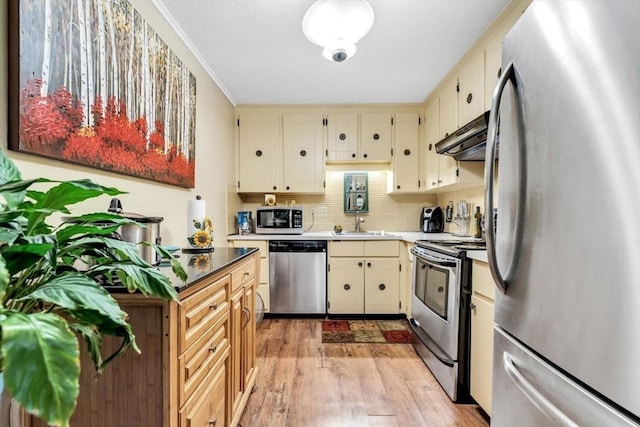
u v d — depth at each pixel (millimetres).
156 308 875
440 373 1880
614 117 609
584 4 676
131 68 1377
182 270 874
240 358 1549
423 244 2201
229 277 1364
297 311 3055
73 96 1042
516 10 1696
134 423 884
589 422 671
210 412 1133
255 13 1745
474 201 2742
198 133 2234
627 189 585
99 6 1167
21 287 609
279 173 3314
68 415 388
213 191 2594
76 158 1060
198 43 2051
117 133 1274
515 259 926
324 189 3314
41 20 921
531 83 861
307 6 1690
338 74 2535
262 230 3229
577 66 694
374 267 3043
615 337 609
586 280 672
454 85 2498
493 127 956
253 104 3248
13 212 520
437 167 2879
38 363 393
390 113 3285
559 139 750
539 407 794
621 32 599
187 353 957
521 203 900
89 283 580
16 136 864
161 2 1639
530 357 871
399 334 2658
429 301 2092
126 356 884
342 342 2500
